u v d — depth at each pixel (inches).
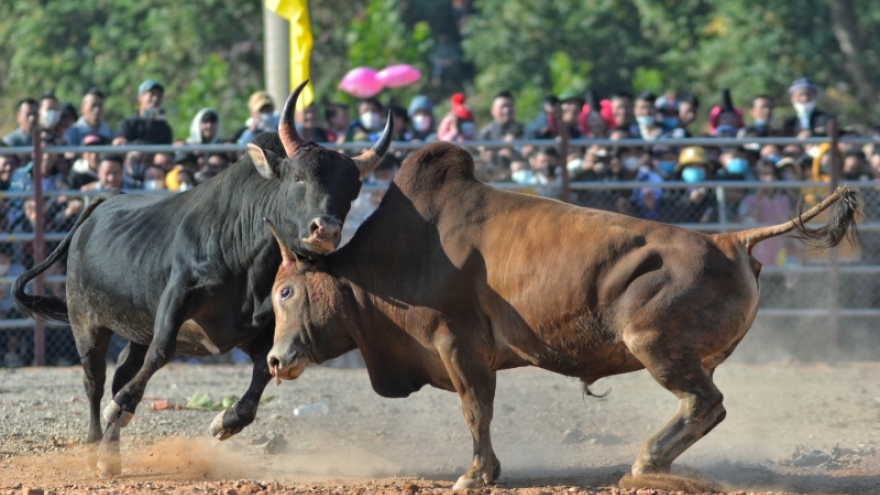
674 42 3009.4
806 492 731.4
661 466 698.8
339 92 2566.4
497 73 3093.0
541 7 3110.2
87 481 781.9
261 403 1125.7
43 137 1427.2
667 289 690.2
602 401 1136.2
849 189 716.0
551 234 717.3
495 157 1480.1
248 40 2864.2
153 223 838.5
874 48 2992.1
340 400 1146.7
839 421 1006.4
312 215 732.0
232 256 794.8
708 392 690.8
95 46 2834.6
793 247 1467.8
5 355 1422.2
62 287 1398.9
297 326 759.1
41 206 1384.1
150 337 854.5
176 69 2802.7
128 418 776.3
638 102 1573.6
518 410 1085.8
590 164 1471.5
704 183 1440.7
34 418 1040.2
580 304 703.7
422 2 3863.2
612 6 3132.4
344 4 3016.7
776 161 1535.4
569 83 2723.9
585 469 816.9
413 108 1662.2
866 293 1466.5
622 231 708.0
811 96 1617.9
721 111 1648.6
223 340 811.4
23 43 2807.6
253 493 697.6
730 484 747.4
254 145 764.0
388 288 748.6
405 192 759.1
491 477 732.7
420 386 779.4
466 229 735.7
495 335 733.9
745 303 702.5
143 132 1519.4
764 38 2842.0
